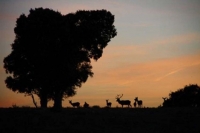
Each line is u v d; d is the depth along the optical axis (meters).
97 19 130.62
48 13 129.38
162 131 89.88
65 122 92.56
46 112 104.06
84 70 130.12
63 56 125.56
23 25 130.25
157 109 115.69
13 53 133.38
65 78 124.75
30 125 89.12
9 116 96.69
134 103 131.88
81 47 129.50
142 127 92.69
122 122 95.62
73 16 130.25
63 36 125.94
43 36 127.62
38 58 125.94
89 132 85.88
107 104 133.12
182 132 89.50
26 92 135.62
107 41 131.38
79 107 127.56
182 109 114.88
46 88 129.12
